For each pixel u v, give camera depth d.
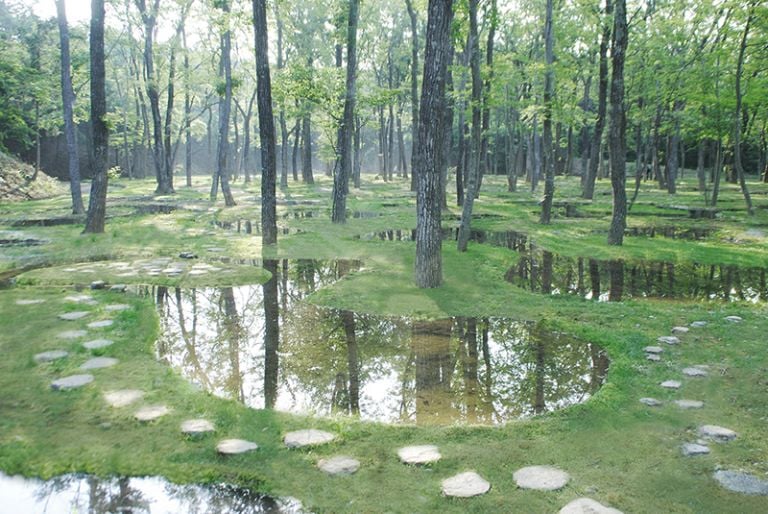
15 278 9.83
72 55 28.61
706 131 23.06
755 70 20.41
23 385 5.14
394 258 12.16
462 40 13.94
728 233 16.52
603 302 8.59
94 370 5.57
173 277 10.13
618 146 13.81
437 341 6.91
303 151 41.03
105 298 8.43
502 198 28.91
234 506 3.43
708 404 4.88
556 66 17.52
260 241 14.48
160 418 4.55
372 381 5.65
